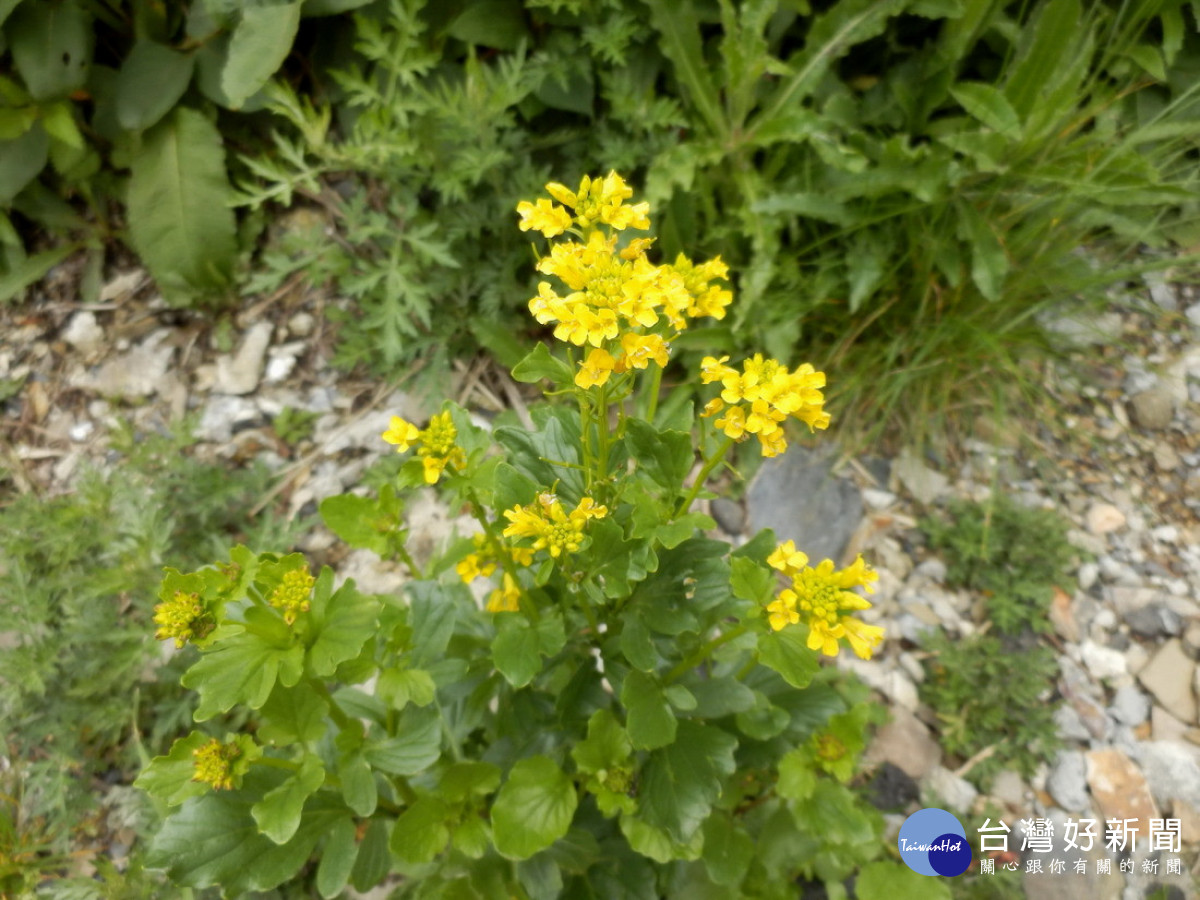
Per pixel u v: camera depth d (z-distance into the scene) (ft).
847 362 1.23
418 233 1.18
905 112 1.27
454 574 0.94
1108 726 0.99
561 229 0.54
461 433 0.63
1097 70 1.16
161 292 1.33
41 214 1.32
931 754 0.99
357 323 1.29
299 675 0.56
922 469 1.18
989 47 1.33
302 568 0.57
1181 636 1.05
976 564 1.10
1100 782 0.96
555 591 0.71
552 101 1.22
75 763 0.95
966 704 1.00
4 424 1.25
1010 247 1.18
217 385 1.28
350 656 0.57
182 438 1.13
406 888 0.85
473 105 1.09
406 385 1.27
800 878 0.90
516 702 0.75
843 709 0.78
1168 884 0.89
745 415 0.53
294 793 0.61
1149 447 1.20
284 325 1.33
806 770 0.76
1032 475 1.19
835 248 1.23
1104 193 1.14
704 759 0.67
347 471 1.21
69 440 1.24
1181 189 1.08
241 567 0.55
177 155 1.26
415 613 0.70
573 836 0.75
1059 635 1.05
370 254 1.32
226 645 0.57
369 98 1.11
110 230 1.38
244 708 0.97
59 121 1.22
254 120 1.35
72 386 1.28
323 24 1.28
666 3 1.14
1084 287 1.17
